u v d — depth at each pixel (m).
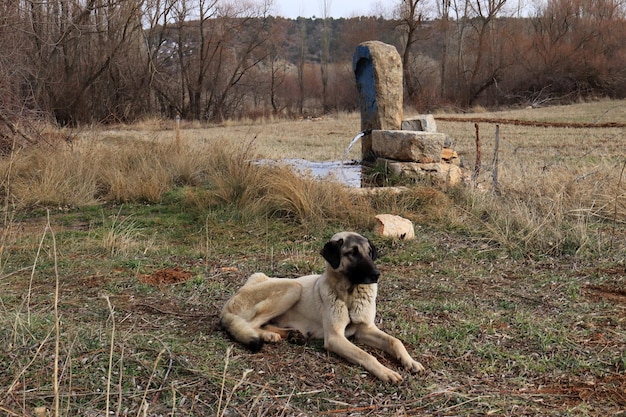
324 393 4.78
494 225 9.70
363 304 5.62
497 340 5.80
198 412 4.44
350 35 54.97
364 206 10.52
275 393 4.74
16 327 5.39
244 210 10.67
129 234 9.72
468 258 8.62
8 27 16.08
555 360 5.36
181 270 8.04
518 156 15.63
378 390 4.86
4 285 7.15
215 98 48.38
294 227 10.06
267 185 11.19
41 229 10.36
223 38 46.03
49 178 12.58
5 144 14.55
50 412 4.28
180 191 12.75
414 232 9.82
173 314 6.44
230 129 33.44
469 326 6.09
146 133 24.91
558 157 15.58
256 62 48.16
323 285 5.70
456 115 37.22
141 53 41.25
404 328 6.06
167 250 9.05
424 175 12.12
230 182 11.70
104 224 10.48
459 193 11.35
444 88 49.66
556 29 47.31
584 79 44.62
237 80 47.00
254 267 8.21
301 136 27.19
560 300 6.90
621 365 5.20
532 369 5.20
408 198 10.97
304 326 5.91
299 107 56.75
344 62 55.25
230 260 8.58
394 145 12.65
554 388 4.89
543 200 10.45
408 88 47.91
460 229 9.84
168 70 46.62
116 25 34.56
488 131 25.41
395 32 55.41
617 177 11.11
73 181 12.85
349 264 5.48
